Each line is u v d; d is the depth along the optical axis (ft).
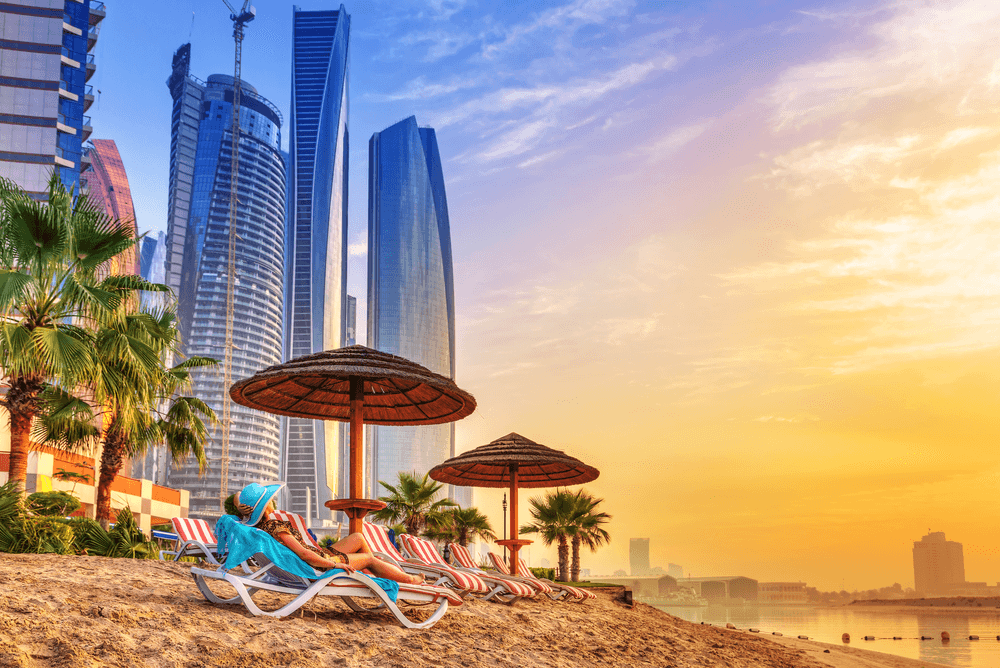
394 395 41.27
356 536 24.66
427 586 25.02
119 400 49.73
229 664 16.76
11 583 20.84
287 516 28.81
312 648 19.13
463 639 24.63
